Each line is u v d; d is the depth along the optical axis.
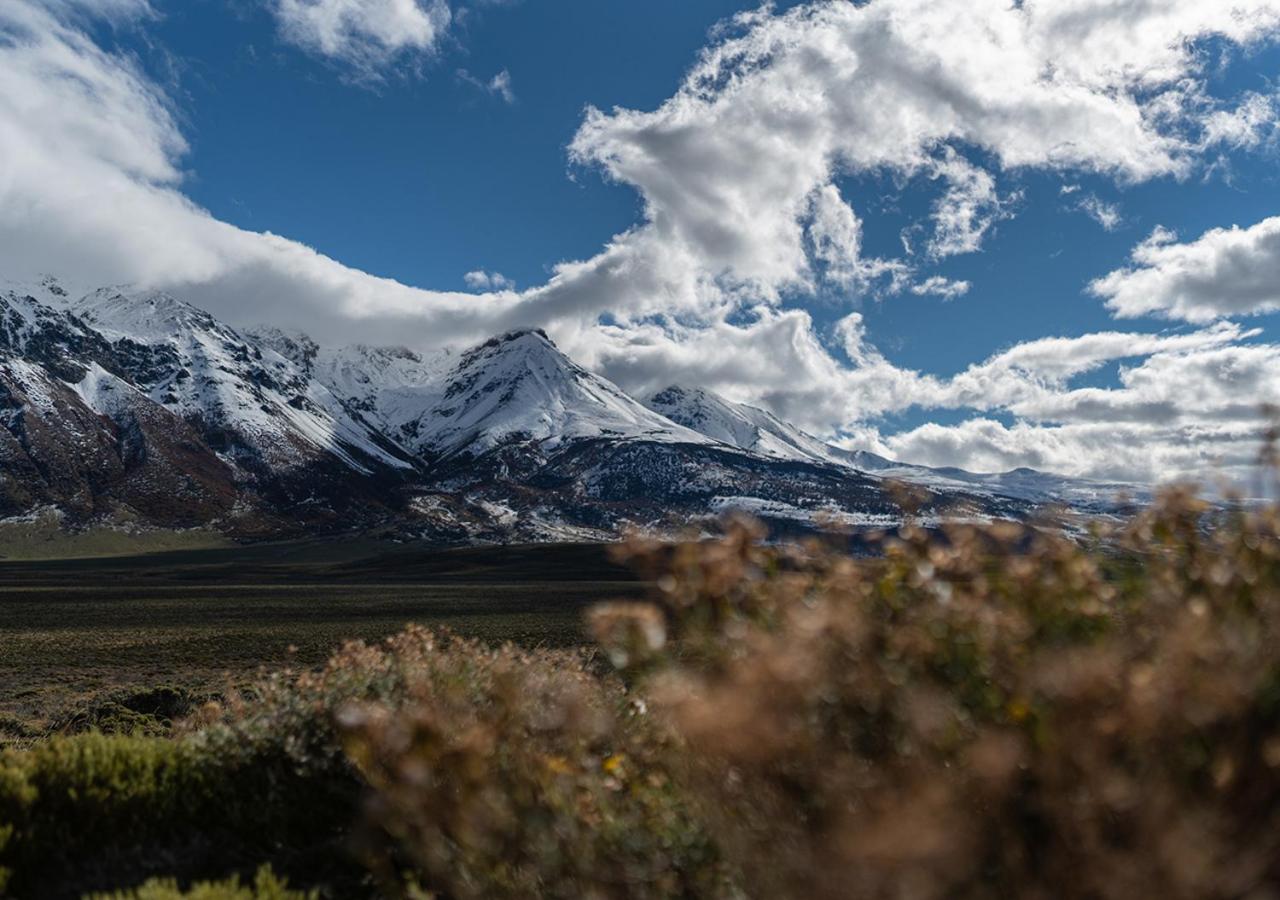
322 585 131.38
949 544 4.07
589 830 4.07
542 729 4.97
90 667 36.47
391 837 5.43
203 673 33.38
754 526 4.01
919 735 3.23
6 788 5.99
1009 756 2.88
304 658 39.16
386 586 126.38
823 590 3.88
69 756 6.48
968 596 3.85
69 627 59.12
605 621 3.90
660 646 3.76
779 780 3.36
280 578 156.12
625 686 6.70
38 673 34.34
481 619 62.53
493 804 4.06
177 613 72.19
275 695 7.73
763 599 3.84
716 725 3.32
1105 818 2.89
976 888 2.93
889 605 3.91
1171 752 2.96
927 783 2.97
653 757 4.79
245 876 5.61
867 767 3.26
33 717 21.23
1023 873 2.94
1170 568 3.91
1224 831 2.82
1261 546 3.74
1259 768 2.93
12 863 5.65
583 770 4.75
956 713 3.30
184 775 6.63
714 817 3.59
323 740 6.79
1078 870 2.83
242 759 6.84
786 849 3.18
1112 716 2.93
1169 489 4.06
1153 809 2.70
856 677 3.42
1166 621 3.51
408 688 6.83
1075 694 2.98
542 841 3.88
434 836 4.26
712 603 3.89
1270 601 3.46
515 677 5.75
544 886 3.91
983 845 3.06
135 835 6.14
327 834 6.20
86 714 17.08
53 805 6.10
